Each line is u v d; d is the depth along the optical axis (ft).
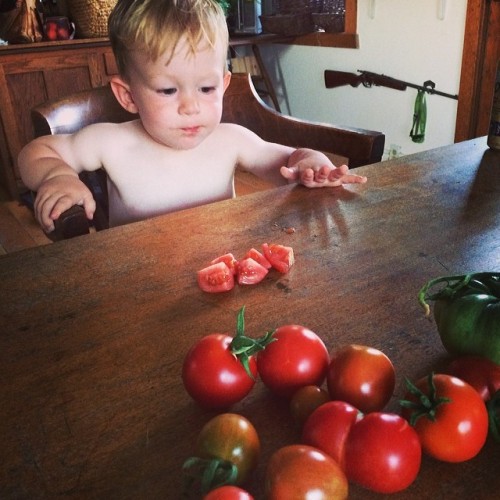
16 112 8.95
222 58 3.40
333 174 3.35
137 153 3.90
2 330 2.04
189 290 2.29
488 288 1.71
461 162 3.79
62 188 3.03
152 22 3.11
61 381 1.76
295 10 10.71
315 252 2.59
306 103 11.25
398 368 1.77
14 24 8.70
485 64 7.66
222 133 4.13
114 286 2.33
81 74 9.17
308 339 1.57
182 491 1.37
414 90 8.75
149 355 1.88
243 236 2.77
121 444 1.51
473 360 1.53
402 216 2.96
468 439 1.29
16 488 1.38
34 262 2.54
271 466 1.18
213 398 1.53
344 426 1.28
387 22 8.82
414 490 1.33
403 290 2.24
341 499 1.14
